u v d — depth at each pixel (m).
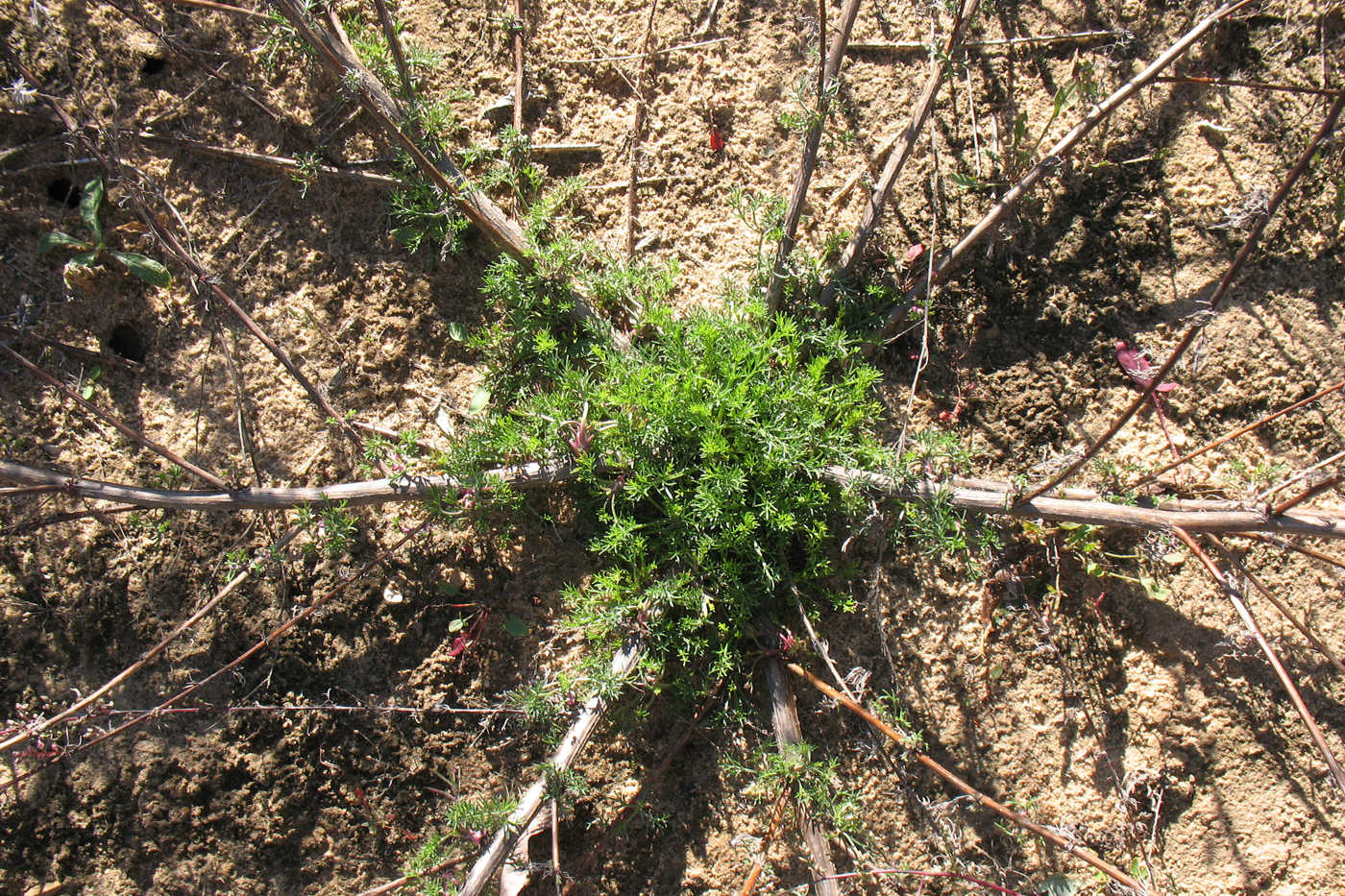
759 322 0.61
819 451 0.59
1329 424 0.62
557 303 0.62
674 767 0.62
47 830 0.61
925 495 0.58
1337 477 0.50
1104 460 0.62
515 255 0.62
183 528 0.63
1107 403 0.63
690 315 0.62
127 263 0.63
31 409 0.63
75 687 0.62
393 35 0.58
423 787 0.62
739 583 0.58
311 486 0.63
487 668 0.62
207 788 0.61
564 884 0.60
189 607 0.62
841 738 0.62
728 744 0.61
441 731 0.62
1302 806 0.61
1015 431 0.63
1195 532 0.57
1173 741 0.61
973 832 0.61
